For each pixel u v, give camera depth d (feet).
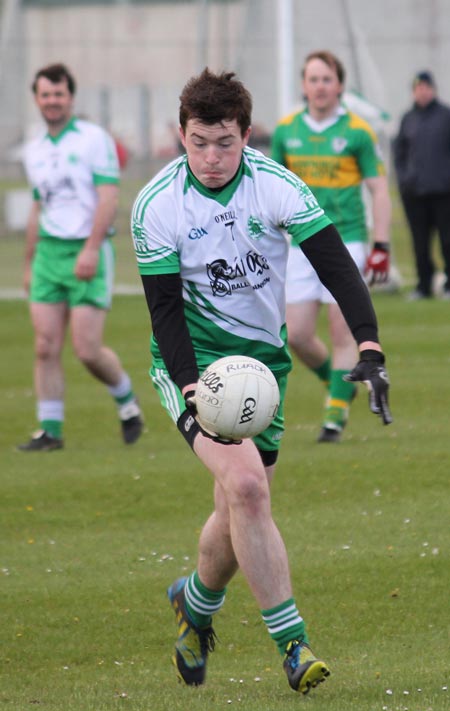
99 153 84.33
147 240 43.75
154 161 266.36
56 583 57.41
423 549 60.34
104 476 77.41
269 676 46.16
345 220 85.66
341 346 84.48
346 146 84.64
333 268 42.88
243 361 42.09
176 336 43.68
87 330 84.64
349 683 44.14
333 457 79.97
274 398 41.86
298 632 42.04
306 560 59.26
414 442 84.02
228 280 44.21
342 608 53.11
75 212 85.05
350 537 62.75
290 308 84.89
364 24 251.19
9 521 67.87
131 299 171.01
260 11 238.48
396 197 310.65
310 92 85.05
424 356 120.37
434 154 156.87
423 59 251.60
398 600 53.78
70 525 67.00
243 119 42.27
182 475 77.15
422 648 48.26
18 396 107.55
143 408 101.04
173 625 52.11
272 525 42.29
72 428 94.17
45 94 85.30
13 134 257.96
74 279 84.79
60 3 258.16
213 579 44.68
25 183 257.14
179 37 258.16
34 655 48.85
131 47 260.62
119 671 47.09
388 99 254.27
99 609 53.98
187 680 45.32
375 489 71.87
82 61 261.03
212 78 42.47
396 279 171.53
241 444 42.78
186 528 65.92
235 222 43.42
